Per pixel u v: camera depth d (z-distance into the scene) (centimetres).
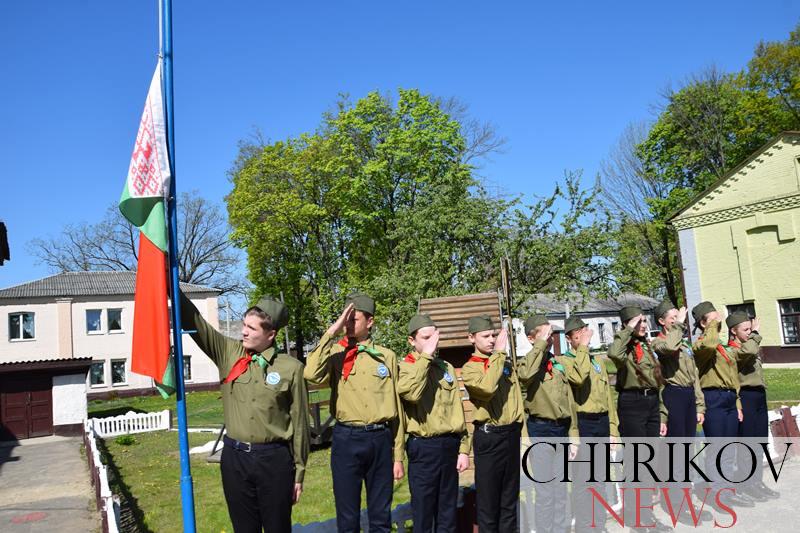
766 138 3550
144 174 453
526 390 640
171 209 455
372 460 511
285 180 3778
